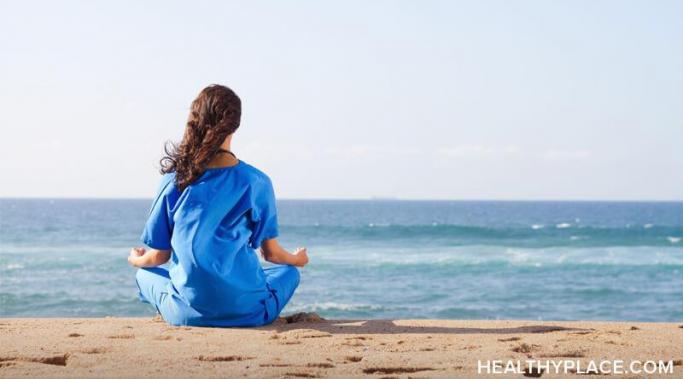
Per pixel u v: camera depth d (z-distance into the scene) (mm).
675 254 29500
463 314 15242
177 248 4270
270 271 4867
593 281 20875
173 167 4336
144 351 3586
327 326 4691
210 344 3822
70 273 21359
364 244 36344
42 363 3283
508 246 34406
